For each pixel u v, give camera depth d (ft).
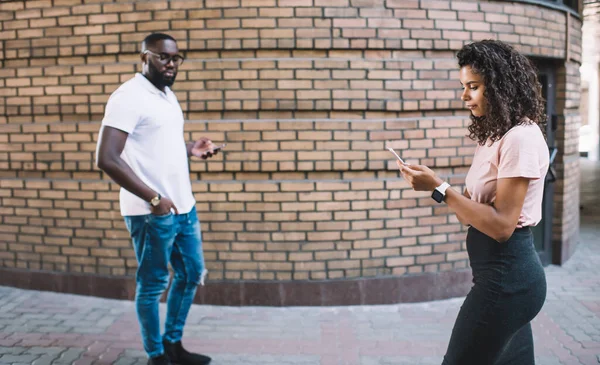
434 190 6.79
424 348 12.07
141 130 10.16
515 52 6.69
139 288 10.53
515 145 6.36
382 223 14.74
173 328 11.21
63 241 15.76
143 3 14.38
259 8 13.99
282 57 14.17
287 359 11.50
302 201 14.46
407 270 15.02
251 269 14.69
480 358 6.81
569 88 19.01
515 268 6.60
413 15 14.47
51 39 15.19
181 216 10.77
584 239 23.04
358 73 14.29
